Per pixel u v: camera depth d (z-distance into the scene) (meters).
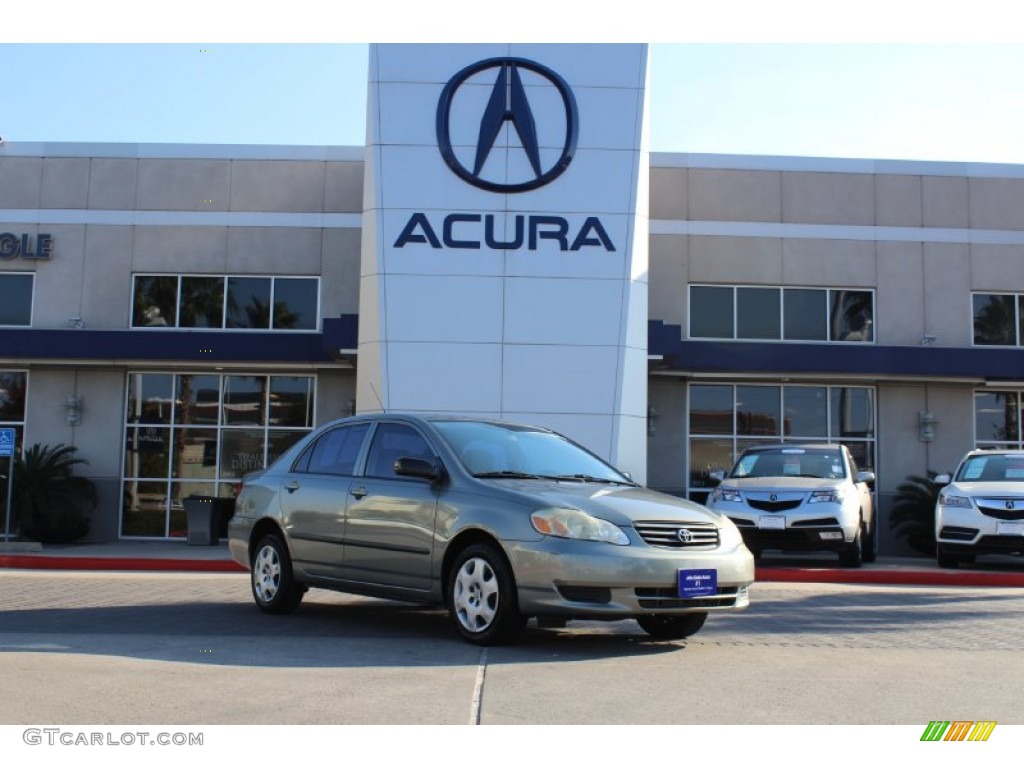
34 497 19.73
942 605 11.45
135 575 14.26
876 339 21.81
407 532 8.20
